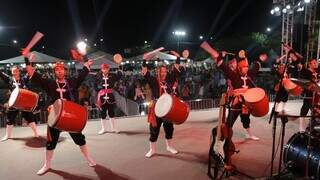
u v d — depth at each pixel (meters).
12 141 6.27
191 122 7.55
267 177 4.21
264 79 13.57
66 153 5.46
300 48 10.97
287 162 4.09
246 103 4.84
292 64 6.59
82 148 4.78
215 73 15.38
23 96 5.50
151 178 4.38
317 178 3.66
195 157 5.14
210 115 8.32
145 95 10.34
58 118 4.07
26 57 4.43
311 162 3.73
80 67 15.37
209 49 4.88
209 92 13.34
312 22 10.73
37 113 8.49
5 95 10.26
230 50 29.36
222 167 4.52
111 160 5.09
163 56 16.97
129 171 4.63
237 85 5.22
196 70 20.64
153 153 5.26
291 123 7.22
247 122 5.97
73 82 4.67
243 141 5.91
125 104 10.75
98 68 15.14
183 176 4.41
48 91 4.55
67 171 4.68
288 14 12.00
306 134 4.06
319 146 3.77
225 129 4.15
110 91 6.77
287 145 4.14
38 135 6.68
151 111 5.15
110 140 6.20
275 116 3.71
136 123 7.60
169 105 4.77
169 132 5.36
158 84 5.29
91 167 4.81
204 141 6.00
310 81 3.59
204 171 4.57
